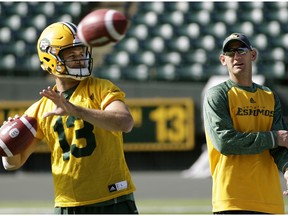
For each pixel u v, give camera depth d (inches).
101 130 580.4
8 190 1653.5
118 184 582.9
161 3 2395.4
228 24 2368.4
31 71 2272.4
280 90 1998.0
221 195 643.5
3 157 613.9
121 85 2050.9
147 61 2282.2
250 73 655.1
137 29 2348.7
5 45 2321.6
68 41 582.2
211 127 640.4
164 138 1991.9
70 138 583.2
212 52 2303.2
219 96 644.1
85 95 587.5
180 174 1916.8
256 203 635.5
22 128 588.7
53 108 597.0
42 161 2015.3
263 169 642.2
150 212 1261.1
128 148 1994.3
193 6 2393.0
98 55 2346.2
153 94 2041.1
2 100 2066.9
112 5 2444.6
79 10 2397.9
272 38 2354.8
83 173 580.4
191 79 2249.0
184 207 1343.5
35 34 2346.2
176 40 2325.3
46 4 2407.7
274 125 659.4
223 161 645.3
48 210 1318.9
